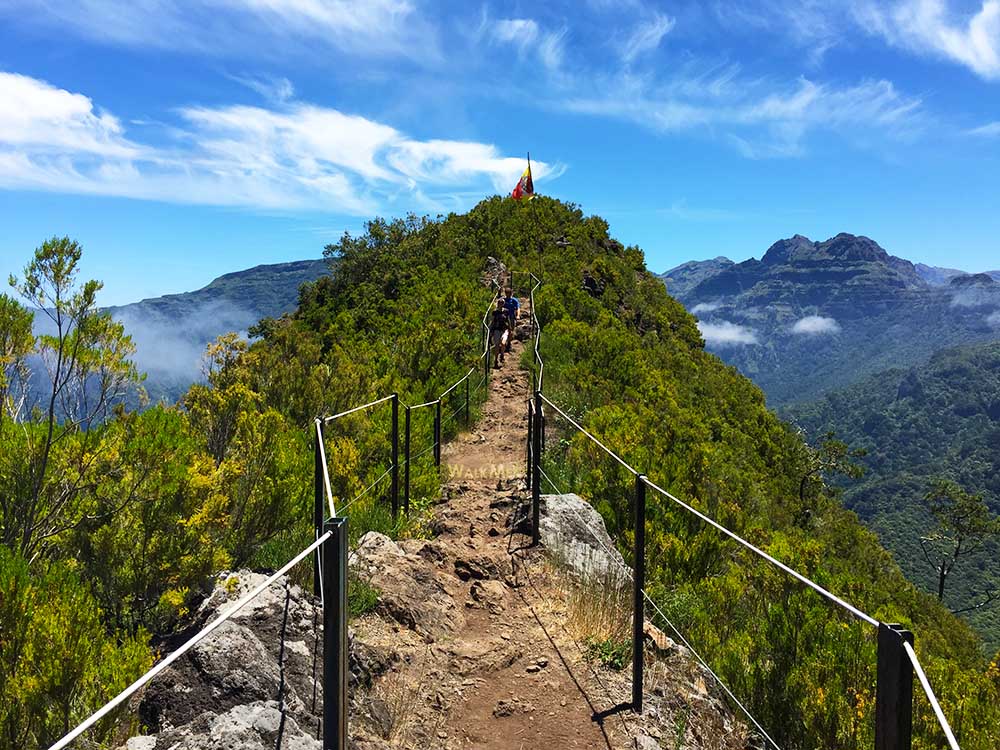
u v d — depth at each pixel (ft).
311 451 28.45
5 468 18.16
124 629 17.78
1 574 13.00
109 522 18.74
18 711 11.96
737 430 88.89
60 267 18.43
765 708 17.03
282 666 13.43
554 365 63.82
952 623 77.05
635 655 14.94
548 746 13.69
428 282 98.07
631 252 147.43
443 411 44.68
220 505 19.39
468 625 18.74
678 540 27.53
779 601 24.18
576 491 32.99
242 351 41.45
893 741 7.33
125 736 11.91
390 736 13.25
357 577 18.49
